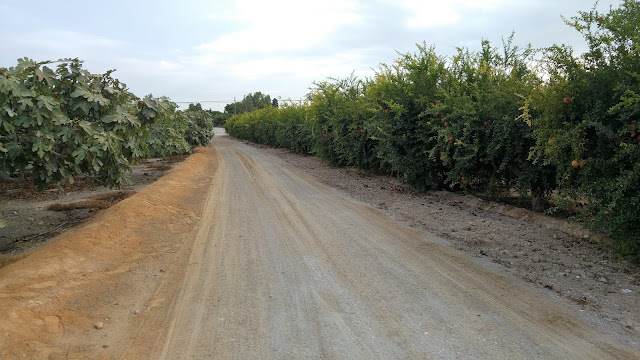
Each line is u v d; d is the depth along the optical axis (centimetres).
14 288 459
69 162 716
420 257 612
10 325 384
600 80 577
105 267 582
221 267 586
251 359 350
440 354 351
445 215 892
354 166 1761
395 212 940
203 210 990
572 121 611
